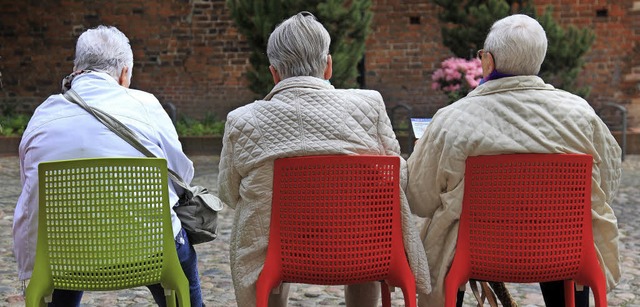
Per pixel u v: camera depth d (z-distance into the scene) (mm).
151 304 4246
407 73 12242
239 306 2705
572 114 2721
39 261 2527
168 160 2881
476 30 10227
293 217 2602
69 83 2939
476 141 2678
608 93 12062
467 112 2744
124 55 2947
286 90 2713
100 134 2740
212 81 12523
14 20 12422
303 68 2750
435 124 2791
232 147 2727
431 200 2818
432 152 2771
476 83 9523
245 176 2721
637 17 11852
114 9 12391
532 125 2688
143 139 2785
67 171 2482
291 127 2656
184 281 2639
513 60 2750
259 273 2650
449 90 9977
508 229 2645
